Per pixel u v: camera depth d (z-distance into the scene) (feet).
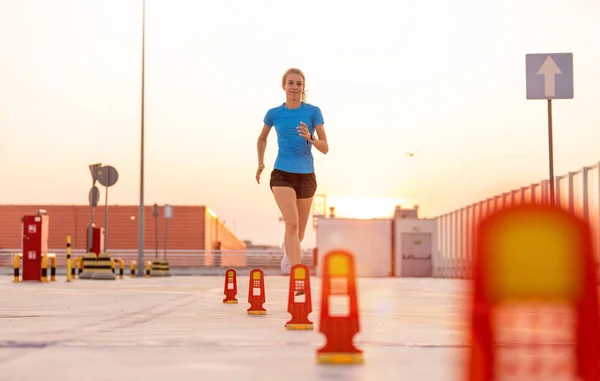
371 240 148.05
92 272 79.41
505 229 6.41
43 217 64.23
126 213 191.93
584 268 6.44
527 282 6.42
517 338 14.85
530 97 35.73
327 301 11.58
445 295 40.57
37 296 36.19
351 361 11.49
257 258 155.74
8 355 12.57
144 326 18.35
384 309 26.71
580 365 6.75
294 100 26.50
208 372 10.58
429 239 147.95
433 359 11.99
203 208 190.60
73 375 10.37
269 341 14.55
